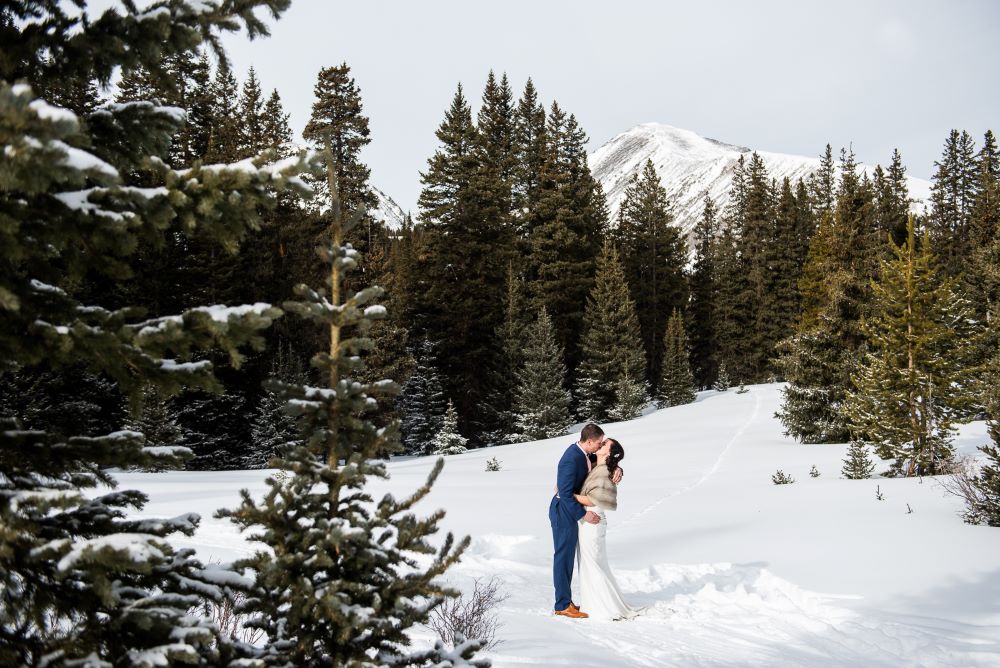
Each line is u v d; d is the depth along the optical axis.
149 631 2.20
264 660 2.41
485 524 11.34
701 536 9.95
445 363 41.19
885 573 7.53
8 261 2.35
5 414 2.66
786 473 17.12
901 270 15.30
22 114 1.74
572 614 6.28
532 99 53.75
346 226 2.87
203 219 2.48
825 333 22.73
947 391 14.39
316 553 2.59
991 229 46.31
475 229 43.50
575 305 46.44
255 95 44.44
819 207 77.88
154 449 2.62
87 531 2.47
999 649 5.27
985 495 9.82
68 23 2.55
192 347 2.46
